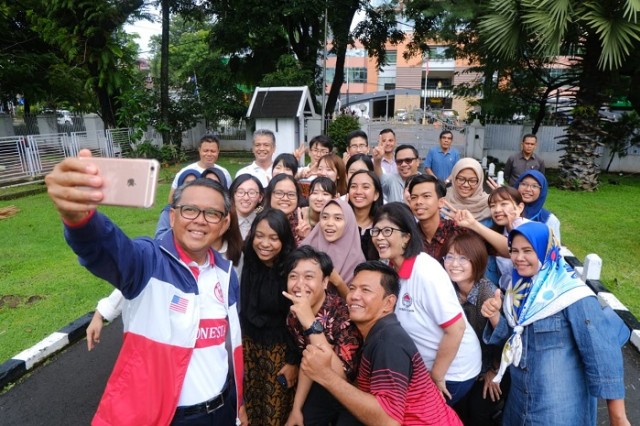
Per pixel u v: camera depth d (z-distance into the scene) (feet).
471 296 8.32
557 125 47.98
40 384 11.67
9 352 12.75
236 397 6.70
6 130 47.44
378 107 152.87
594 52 33.06
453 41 40.63
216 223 5.77
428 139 66.49
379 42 63.67
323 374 5.72
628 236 22.95
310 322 6.51
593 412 6.71
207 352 6.14
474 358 7.84
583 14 27.53
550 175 42.27
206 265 6.36
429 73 140.26
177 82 74.95
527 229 6.90
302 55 62.64
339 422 7.14
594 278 16.20
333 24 58.95
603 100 34.96
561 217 26.94
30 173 39.01
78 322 14.24
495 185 13.37
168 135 53.93
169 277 5.76
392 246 7.47
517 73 41.96
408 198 10.61
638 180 40.63
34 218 27.25
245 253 8.95
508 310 7.32
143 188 3.96
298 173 14.73
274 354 8.76
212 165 15.98
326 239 9.59
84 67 47.80
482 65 41.45
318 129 54.24
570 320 6.45
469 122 52.75
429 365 7.42
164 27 51.60
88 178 3.98
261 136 16.57
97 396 11.20
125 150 49.11
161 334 5.65
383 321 6.39
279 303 8.58
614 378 6.11
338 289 8.82
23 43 50.29
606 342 6.21
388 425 5.57
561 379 6.51
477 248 8.07
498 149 50.85
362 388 6.44
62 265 19.38
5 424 10.19
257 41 55.77
